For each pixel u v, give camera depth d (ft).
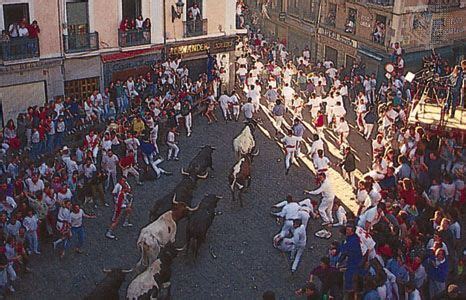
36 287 64.28
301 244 65.21
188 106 103.40
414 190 68.74
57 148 93.04
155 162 88.43
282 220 77.41
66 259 69.10
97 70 108.99
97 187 80.02
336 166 93.04
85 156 81.66
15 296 62.75
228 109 110.93
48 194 70.69
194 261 67.87
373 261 57.26
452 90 89.86
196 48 121.19
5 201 69.36
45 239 71.56
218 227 75.87
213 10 122.01
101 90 110.52
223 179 88.74
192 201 81.61
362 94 105.91
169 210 70.85
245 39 144.66
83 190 80.02
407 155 80.53
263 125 109.50
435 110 93.04
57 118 93.09
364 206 71.77
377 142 86.84
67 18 103.91
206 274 66.85
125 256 69.92
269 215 78.79
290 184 87.30
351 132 106.52
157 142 98.63
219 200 80.28
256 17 172.14
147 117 92.32
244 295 63.62
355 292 55.06
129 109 103.14
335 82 115.75
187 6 118.62
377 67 123.03
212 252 70.59
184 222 77.15
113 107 102.22
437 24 121.60
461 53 126.31
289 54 154.40
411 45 120.78
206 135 104.73
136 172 85.66
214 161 94.53
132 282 58.59
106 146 87.25
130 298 57.93
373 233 61.77
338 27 135.95
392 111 94.94
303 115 114.32
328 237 73.31
